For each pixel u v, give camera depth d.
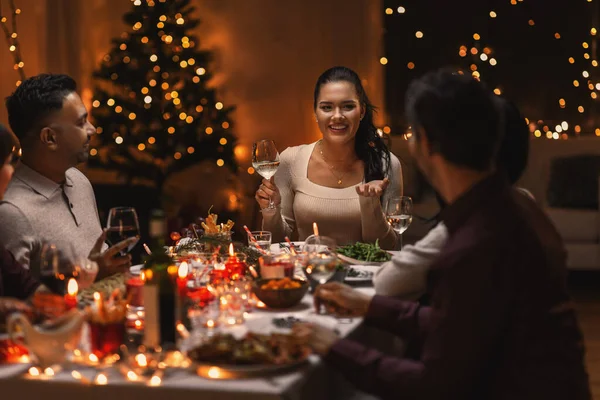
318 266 2.06
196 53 6.59
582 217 5.56
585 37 7.11
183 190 7.43
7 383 1.66
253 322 2.01
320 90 3.33
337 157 3.40
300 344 1.69
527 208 1.78
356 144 3.44
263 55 7.53
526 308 1.53
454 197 1.66
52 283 1.92
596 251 5.50
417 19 7.41
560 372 1.54
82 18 7.31
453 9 7.34
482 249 1.54
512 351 1.55
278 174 3.53
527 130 2.10
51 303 1.82
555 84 7.22
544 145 6.04
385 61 7.37
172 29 6.52
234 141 6.67
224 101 7.58
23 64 6.47
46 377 1.66
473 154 1.59
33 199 2.61
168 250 2.77
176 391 1.58
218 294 2.15
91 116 7.26
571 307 1.63
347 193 3.39
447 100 1.60
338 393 2.09
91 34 7.43
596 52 7.04
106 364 1.71
